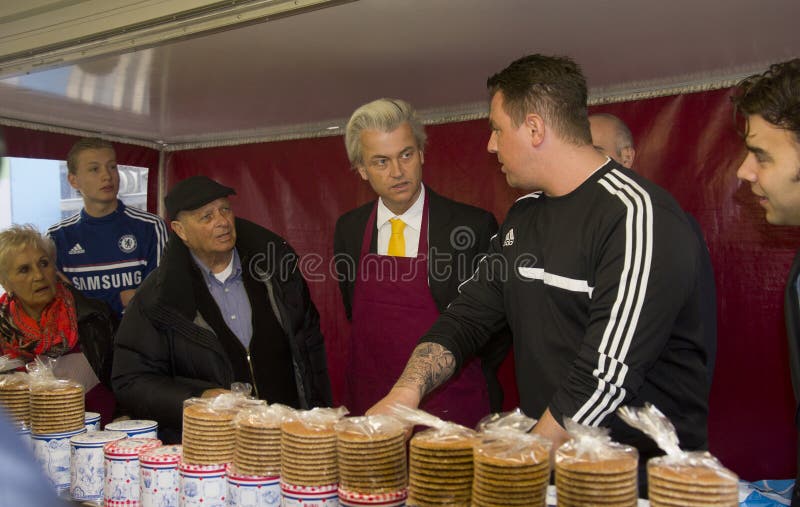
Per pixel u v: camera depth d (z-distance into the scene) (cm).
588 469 101
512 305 170
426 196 250
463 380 235
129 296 320
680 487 96
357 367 257
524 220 172
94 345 253
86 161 310
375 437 117
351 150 239
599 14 181
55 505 65
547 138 154
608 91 288
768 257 268
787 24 191
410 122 232
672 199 146
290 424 125
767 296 269
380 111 226
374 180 235
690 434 150
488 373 241
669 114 280
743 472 277
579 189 155
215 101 288
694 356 151
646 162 285
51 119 330
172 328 209
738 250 272
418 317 242
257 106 303
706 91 272
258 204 387
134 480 145
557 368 157
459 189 329
